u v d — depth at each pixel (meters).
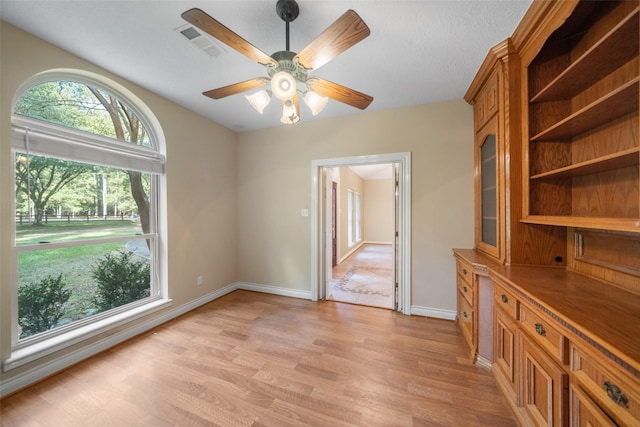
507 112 1.75
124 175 2.40
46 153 1.77
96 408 1.48
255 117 3.11
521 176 1.73
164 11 1.46
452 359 1.95
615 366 0.77
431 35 1.65
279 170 3.45
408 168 2.77
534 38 1.54
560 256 1.70
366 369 1.83
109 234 2.28
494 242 2.05
